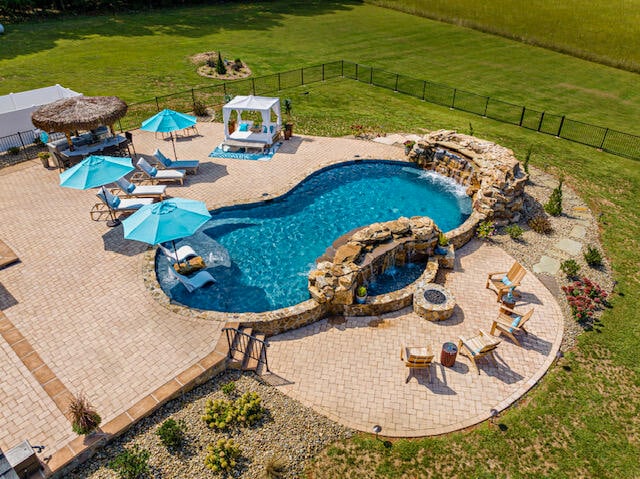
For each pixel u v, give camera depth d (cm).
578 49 5075
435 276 1770
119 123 2939
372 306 1588
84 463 1115
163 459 1123
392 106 3616
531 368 1412
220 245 1964
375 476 1116
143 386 1271
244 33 5681
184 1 7069
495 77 4381
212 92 3775
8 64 4259
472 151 2503
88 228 1986
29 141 2798
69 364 1337
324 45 5272
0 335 1428
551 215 2230
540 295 1706
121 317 1511
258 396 1285
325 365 1405
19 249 1836
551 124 3356
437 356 1448
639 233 2114
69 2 6284
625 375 1401
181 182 2369
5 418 1181
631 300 1702
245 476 1099
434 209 2269
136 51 4797
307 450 1164
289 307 1559
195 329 1466
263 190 2325
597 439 1216
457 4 7056
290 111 3353
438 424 1238
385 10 7050
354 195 2370
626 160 2827
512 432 1224
